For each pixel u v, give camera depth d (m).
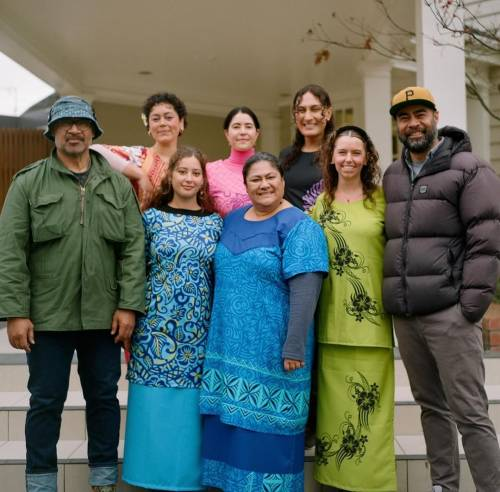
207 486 2.49
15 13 5.51
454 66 4.18
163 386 2.47
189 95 8.52
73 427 3.17
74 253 2.38
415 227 2.41
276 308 2.42
